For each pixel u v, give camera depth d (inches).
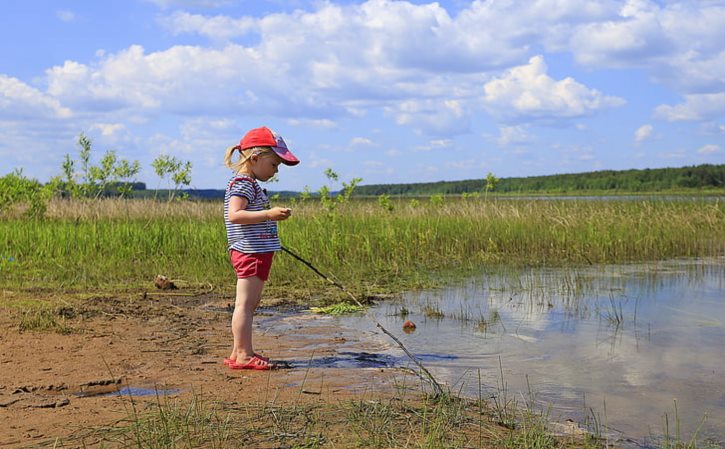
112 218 663.1
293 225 540.7
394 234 514.6
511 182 3245.6
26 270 413.7
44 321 251.3
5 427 141.2
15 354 208.8
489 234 559.5
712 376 191.9
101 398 164.4
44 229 515.5
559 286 365.4
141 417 146.1
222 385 177.9
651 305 305.1
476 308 303.0
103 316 277.0
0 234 494.9
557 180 3157.0
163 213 691.4
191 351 220.7
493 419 152.2
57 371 190.7
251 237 201.5
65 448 128.0
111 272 406.6
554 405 165.6
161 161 689.6
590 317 279.4
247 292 200.2
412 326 260.7
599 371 197.2
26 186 653.9
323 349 226.5
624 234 560.4
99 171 722.8
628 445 139.3
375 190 3036.4
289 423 142.0
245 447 128.1
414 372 189.0
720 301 315.0
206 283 375.2
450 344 233.0
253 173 209.2
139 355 213.2
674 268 442.6
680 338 239.5
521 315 285.1
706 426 151.8
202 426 138.6
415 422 145.9
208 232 510.6
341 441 132.5
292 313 298.7
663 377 191.0
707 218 671.1
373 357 215.0
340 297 332.2
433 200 713.0
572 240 538.6
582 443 139.5
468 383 184.4
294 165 209.8
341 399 163.0
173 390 173.0
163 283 358.3
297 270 409.7
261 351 223.8
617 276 403.9
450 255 494.0
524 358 212.8
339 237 482.0
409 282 386.0
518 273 421.7
